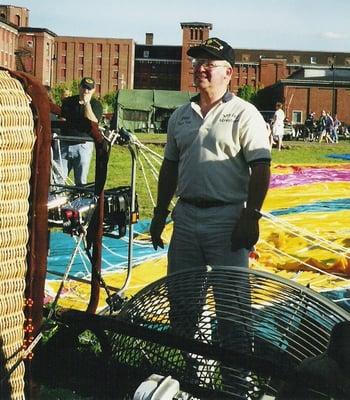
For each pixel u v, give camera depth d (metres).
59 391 3.77
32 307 3.01
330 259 7.49
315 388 2.54
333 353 2.56
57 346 3.24
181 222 4.41
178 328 3.19
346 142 38.44
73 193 4.34
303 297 3.13
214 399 2.87
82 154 8.65
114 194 4.73
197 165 4.30
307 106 85.00
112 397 3.12
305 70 86.19
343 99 84.44
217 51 4.21
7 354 2.95
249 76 116.31
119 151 19.17
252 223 4.16
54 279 6.46
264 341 2.99
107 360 3.17
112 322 3.01
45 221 2.97
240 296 3.16
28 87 2.90
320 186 14.23
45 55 105.62
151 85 119.81
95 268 4.01
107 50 113.31
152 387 2.39
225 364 2.76
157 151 22.67
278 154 23.80
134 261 7.43
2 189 2.80
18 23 104.94
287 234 8.55
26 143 2.87
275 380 2.82
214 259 4.33
